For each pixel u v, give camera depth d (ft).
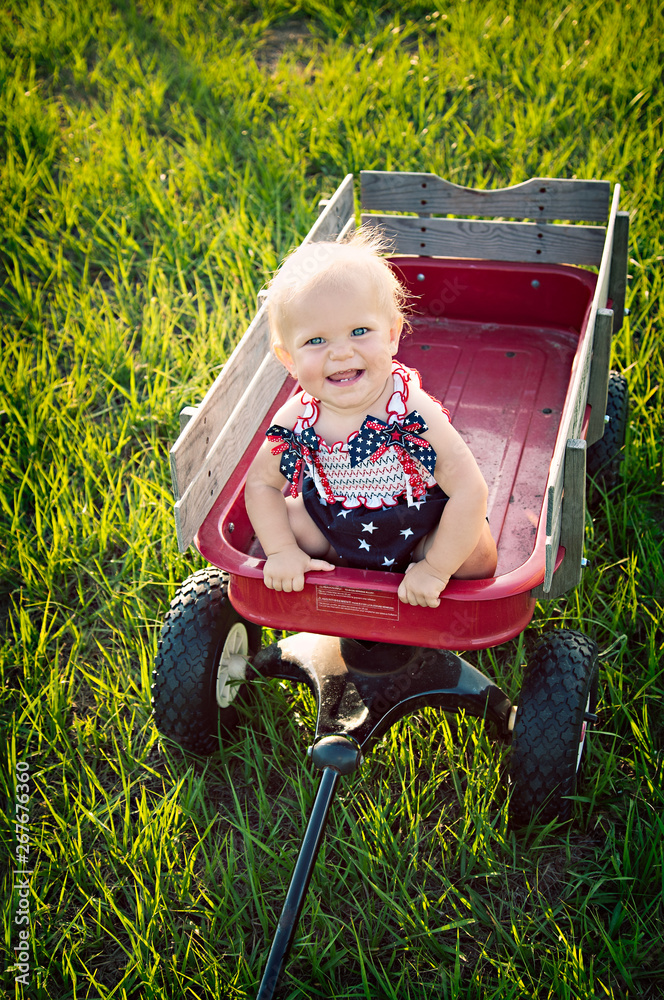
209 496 8.20
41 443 12.84
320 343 6.83
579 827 8.59
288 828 8.80
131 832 8.66
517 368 11.72
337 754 7.66
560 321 12.18
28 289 15.28
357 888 8.18
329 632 7.68
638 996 7.35
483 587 7.06
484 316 12.50
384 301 6.95
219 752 9.28
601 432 10.20
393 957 7.57
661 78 19.24
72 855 8.41
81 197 17.57
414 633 7.41
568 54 20.44
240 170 18.40
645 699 9.37
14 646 10.41
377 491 7.39
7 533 11.51
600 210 11.82
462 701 8.44
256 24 23.62
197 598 8.71
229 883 8.02
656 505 11.66
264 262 15.31
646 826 8.16
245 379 9.02
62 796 8.99
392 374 7.19
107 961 7.91
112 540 11.64
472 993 7.32
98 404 13.88
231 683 9.22
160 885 8.00
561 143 17.62
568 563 8.13
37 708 9.60
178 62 21.89
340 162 17.67
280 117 20.07
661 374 12.86
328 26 23.35
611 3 22.15
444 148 18.12
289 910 7.18
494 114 19.07
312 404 7.39
